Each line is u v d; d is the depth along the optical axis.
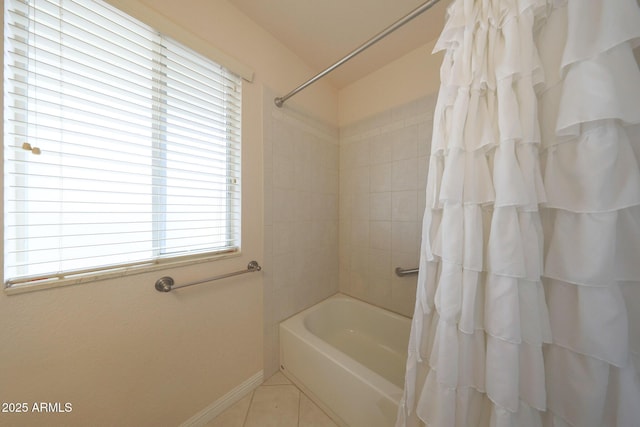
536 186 0.48
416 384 0.67
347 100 1.70
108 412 0.72
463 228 0.55
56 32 0.61
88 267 0.69
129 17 0.73
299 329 1.25
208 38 0.94
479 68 0.53
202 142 0.96
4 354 0.56
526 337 0.49
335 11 1.09
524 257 0.48
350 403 0.93
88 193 0.69
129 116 0.76
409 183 1.39
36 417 0.60
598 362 0.43
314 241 1.54
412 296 1.39
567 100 0.43
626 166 0.40
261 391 1.17
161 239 0.85
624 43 0.40
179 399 0.90
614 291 0.41
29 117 0.59
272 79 1.23
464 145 0.55
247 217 1.12
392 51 1.37
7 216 0.56
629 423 0.41
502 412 0.48
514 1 0.50
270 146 1.23
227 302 1.05
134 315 0.77
